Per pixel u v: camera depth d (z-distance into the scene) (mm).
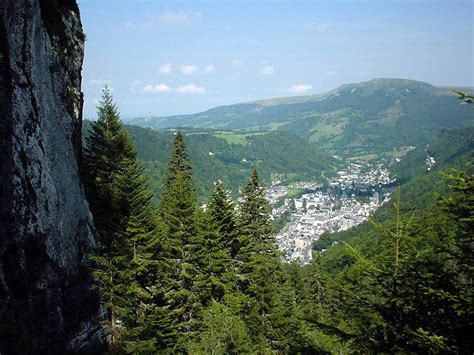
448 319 9602
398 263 10234
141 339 27156
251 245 33438
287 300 34844
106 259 26672
